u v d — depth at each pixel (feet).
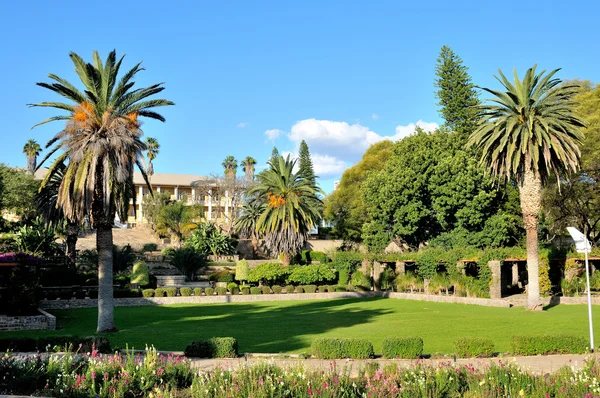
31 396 31.07
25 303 80.02
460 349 46.93
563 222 135.95
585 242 50.44
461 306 103.60
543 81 88.58
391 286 139.03
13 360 34.96
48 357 37.35
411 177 149.07
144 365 34.60
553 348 47.62
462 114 177.68
